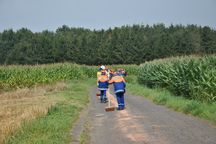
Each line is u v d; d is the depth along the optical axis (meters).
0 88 34.47
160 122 12.79
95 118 14.69
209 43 105.19
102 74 21.44
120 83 17.27
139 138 10.20
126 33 110.88
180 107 15.96
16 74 35.34
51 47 111.38
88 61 108.38
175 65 24.61
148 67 34.16
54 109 15.66
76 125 12.70
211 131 10.76
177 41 106.81
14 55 114.50
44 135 10.21
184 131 10.89
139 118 13.99
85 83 42.22
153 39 109.75
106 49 106.62
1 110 17.25
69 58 109.81
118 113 15.91
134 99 22.45
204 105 15.09
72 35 138.62
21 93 26.50
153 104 19.19
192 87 19.19
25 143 9.27
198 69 19.44
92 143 9.80
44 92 26.95
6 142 9.65
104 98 21.19
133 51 105.94
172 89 23.31
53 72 40.94
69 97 22.23
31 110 15.07
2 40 151.38
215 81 17.11
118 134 10.95
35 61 110.69
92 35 118.50
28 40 122.38
